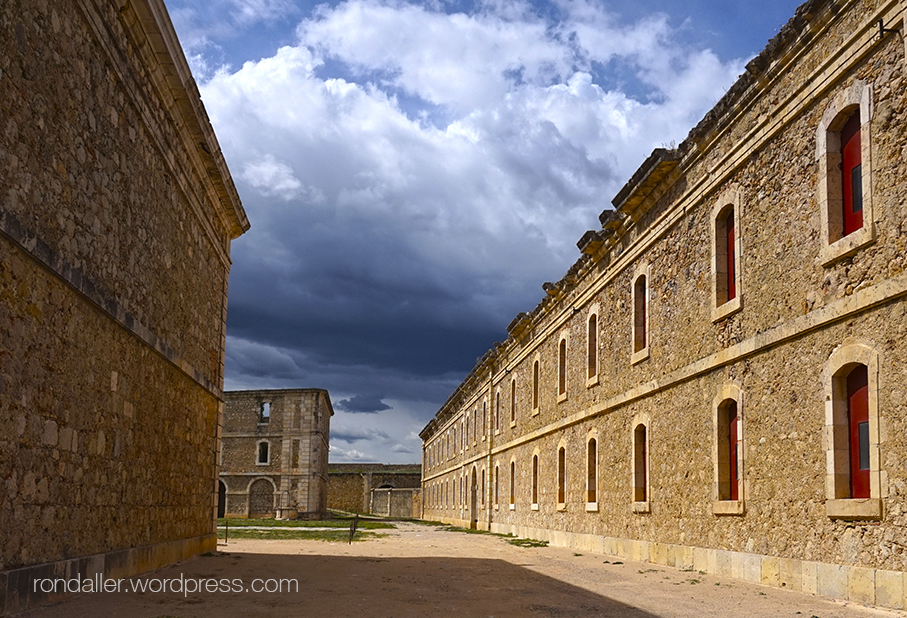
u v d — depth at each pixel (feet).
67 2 29.19
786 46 38.45
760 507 39.88
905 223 30.19
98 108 32.73
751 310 41.65
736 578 41.65
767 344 39.47
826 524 34.09
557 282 79.97
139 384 39.34
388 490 247.09
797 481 36.55
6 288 24.76
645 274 57.98
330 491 269.85
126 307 36.96
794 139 38.24
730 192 44.55
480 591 35.88
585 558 58.13
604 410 65.72
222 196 57.41
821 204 35.50
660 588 37.55
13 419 25.38
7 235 24.34
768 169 40.60
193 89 43.34
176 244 46.34
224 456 181.57
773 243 39.70
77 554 31.04
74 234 30.37
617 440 62.69
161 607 28.55
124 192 36.35
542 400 89.25
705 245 47.85
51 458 28.48
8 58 24.63
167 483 45.11
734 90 43.24
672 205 52.75
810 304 36.17
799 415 36.68
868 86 32.53
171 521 46.06
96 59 32.35
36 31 26.66
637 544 56.34
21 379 25.94
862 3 32.99
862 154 32.76
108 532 34.76
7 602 24.53
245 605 29.68
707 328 47.03
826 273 35.04
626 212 60.23
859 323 32.63
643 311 59.82
